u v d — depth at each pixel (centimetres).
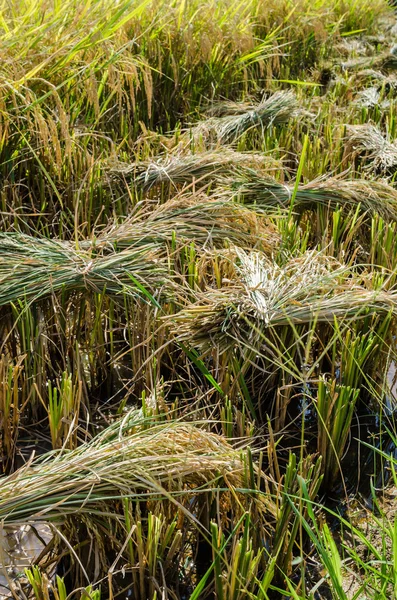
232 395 308
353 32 712
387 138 514
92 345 332
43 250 333
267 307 304
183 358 337
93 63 425
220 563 223
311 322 310
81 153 424
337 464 287
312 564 254
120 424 260
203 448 250
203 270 345
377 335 320
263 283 316
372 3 788
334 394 285
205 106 552
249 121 512
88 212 408
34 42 406
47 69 418
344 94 612
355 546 256
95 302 329
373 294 321
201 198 388
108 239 345
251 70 599
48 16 441
